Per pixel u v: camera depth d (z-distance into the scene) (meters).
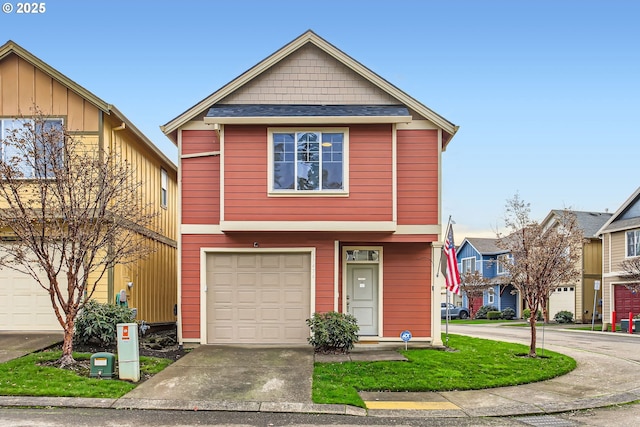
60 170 10.48
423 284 14.20
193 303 13.62
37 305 13.38
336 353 12.59
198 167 13.98
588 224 33.78
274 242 13.72
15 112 13.54
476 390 10.20
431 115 13.97
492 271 43.72
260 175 13.31
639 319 25.16
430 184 13.98
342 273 14.38
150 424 7.62
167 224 18.95
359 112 13.49
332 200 13.31
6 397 8.52
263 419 8.09
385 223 13.23
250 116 13.09
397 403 9.15
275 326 13.65
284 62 14.49
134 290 14.91
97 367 9.87
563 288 34.69
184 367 10.91
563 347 17.23
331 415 8.41
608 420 8.48
